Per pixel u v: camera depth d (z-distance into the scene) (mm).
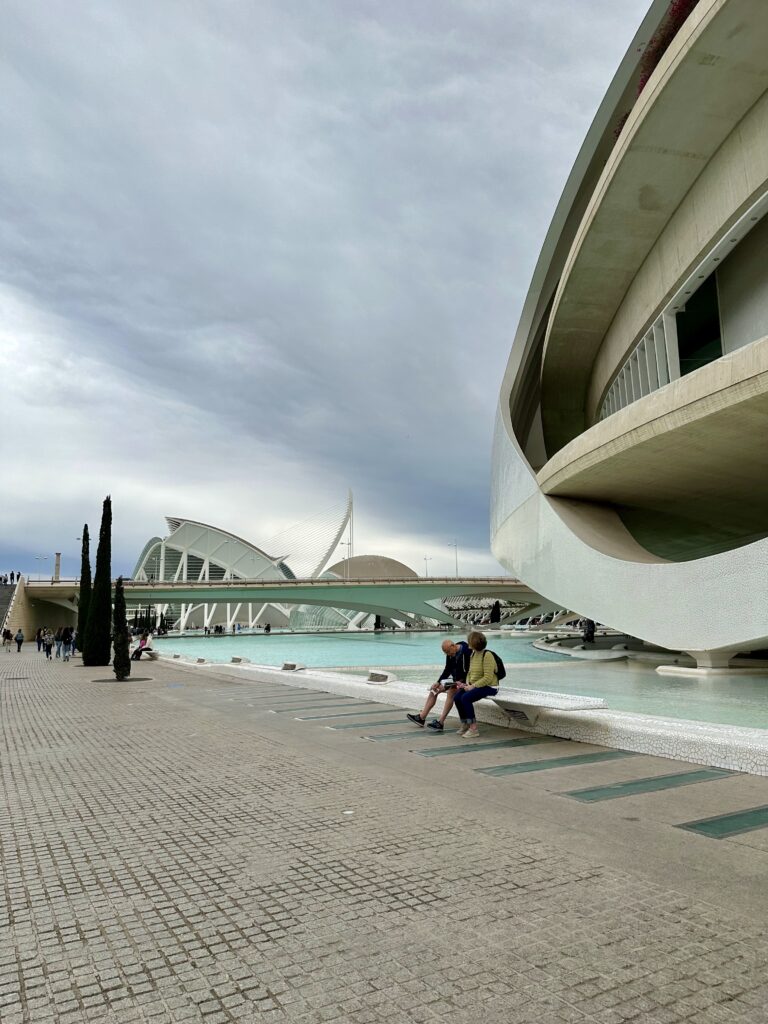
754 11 11727
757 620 12023
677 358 17609
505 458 24375
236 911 2844
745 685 12555
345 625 80188
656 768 5461
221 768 5637
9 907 2922
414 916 2756
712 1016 2035
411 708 9180
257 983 2260
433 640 48875
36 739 7281
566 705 6648
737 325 15625
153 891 3076
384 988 2215
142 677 16266
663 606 14094
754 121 13695
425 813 4227
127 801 4641
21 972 2361
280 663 23547
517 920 2703
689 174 15750
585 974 2285
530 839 3709
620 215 17203
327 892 3025
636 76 17859
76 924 2740
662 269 17859
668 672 15148
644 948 2459
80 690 12930
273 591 56719
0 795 4855
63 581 56281
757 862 3326
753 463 15336
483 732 7305
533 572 19938
